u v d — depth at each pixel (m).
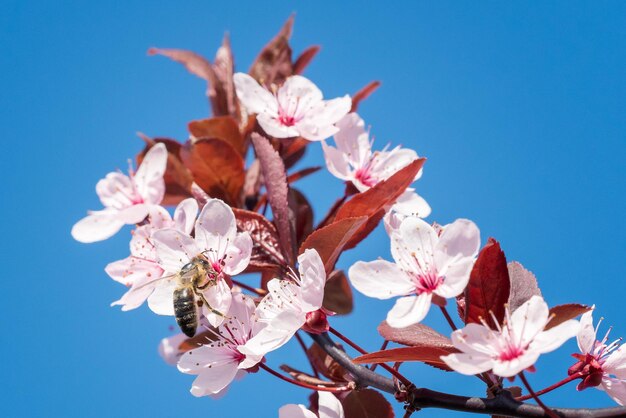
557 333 0.25
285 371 0.29
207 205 0.28
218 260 0.28
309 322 0.27
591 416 0.25
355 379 0.27
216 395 0.29
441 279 0.26
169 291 0.29
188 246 0.28
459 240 0.26
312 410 0.29
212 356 0.28
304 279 0.27
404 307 0.26
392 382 0.27
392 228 0.28
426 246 0.27
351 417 0.28
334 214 0.30
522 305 0.26
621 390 0.27
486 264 0.26
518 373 0.25
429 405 0.26
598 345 0.27
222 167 0.30
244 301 0.28
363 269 0.27
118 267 0.29
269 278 0.30
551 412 0.26
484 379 0.26
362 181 0.30
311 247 0.28
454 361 0.25
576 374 0.27
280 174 0.29
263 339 0.27
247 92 0.30
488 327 0.26
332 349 0.28
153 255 0.29
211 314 0.28
